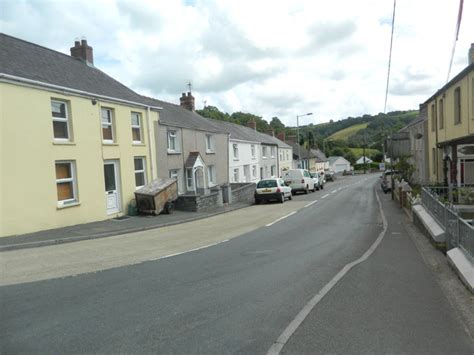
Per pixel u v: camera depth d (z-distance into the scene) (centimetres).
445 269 784
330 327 490
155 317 529
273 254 955
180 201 2067
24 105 1310
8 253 1028
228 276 744
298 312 545
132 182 1902
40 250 1070
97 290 660
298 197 3125
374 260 879
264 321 512
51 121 1421
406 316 525
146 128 2047
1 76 1227
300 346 438
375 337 459
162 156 2211
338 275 745
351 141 11850
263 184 2672
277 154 5047
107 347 439
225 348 434
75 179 1543
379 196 3027
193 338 461
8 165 1250
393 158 3177
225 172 3231
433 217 1140
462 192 1469
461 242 764
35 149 1347
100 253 1009
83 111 1584
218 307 567
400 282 694
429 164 2853
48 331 485
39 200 1358
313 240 1159
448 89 2194
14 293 648
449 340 450
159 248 1073
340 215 1823
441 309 552
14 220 1266
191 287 672
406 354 416
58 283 708
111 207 1775
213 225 1592
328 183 5619
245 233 1334
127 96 1941
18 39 1639
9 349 438
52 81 1462
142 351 429
